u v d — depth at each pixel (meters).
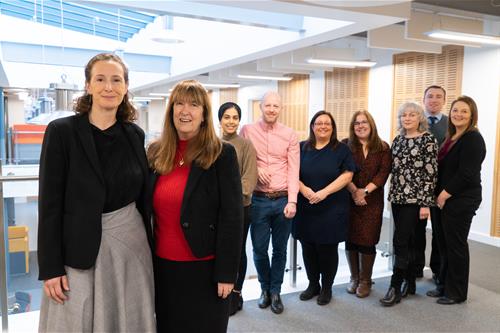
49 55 7.29
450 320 2.84
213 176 1.62
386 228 4.30
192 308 1.63
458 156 2.92
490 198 5.43
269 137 2.80
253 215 2.84
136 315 1.56
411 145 2.91
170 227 1.61
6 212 2.42
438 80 6.09
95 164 1.46
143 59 8.55
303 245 3.11
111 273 1.51
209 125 1.61
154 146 1.69
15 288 2.58
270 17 4.55
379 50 7.00
